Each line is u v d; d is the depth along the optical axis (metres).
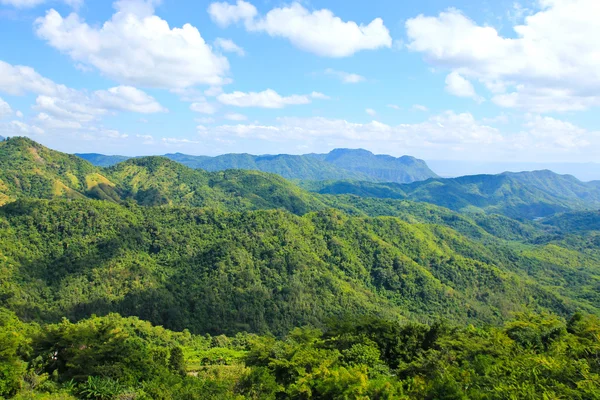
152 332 95.88
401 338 50.84
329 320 60.31
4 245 120.38
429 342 50.38
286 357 47.28
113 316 101.69
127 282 123.62
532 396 29.19
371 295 146.00
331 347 51.25
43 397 34.78
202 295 123.88
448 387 33.00
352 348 47.53
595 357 35.97
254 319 118.75
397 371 44.19
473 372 36.78
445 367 40.56
